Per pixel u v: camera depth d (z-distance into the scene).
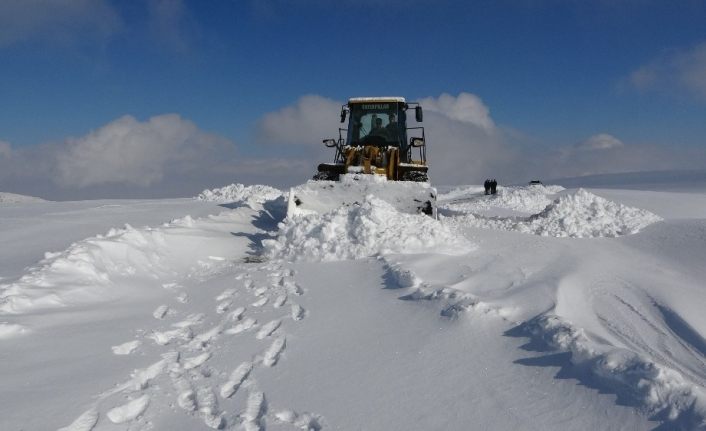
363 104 10.70
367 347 3.55
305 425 2.66
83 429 2.52
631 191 23.66
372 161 9.51
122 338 3.76
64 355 3.35
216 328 4.12
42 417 2.56
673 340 3.87
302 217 7.22
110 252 5.57
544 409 2.62
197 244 7.12
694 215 16.05
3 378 2.93
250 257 6.89
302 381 3.12
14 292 4.14
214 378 3.23
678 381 2.50
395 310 4.20
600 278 5.12
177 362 3.45
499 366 3.10
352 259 6.06
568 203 9.01
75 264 4.91
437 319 3.86
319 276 5.47
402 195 8.12
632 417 2.44
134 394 2.93
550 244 6.74
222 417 2.76
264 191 15.91
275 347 3.70
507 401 2.72
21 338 3.51
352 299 4.62
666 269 5.75
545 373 2.95
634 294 4.76
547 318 3.44
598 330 3.76
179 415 2.79
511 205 19.30
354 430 2.56
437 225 6.66
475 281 4.89
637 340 3.82
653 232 7.60
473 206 18.91
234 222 9.05
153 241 6.50
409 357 3.32
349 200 8.18
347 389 2.98
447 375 3.05
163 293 5.17
